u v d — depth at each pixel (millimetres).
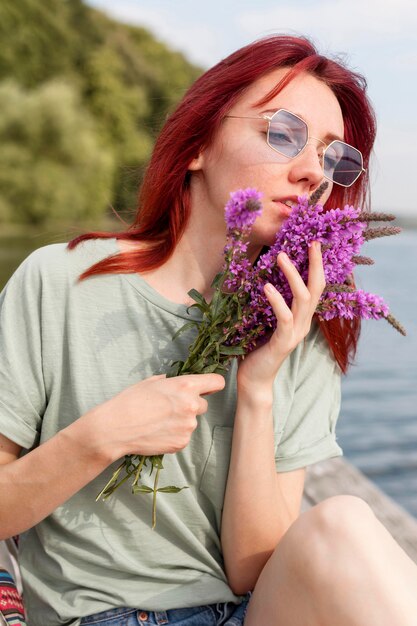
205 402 1599
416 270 41875
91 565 1760
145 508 1756
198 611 1767
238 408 1750
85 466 1560
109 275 1765
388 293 28953
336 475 3477
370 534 1491
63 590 1748
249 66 1746
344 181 1864
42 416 1779
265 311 1612
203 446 1804
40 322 1735
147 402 1558
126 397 1569
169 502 1775
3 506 1598
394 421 10055
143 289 1762
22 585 1823
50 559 1785
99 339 1742
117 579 1749
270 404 1740
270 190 1715
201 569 1807
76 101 39969
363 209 2029
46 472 1562
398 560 1474
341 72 1828
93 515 1756
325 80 1819
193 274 1812
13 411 1693
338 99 1893
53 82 38594
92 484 1750
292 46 1765
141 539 1769
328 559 1480
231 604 1817
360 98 1891
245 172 1724
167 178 1809
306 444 1919
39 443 1803
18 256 23531
